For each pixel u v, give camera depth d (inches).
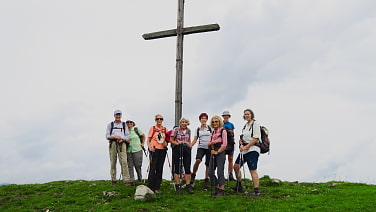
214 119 450.9
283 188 498.3
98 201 444.8
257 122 435.5
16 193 507.8
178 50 608.7
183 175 541.0
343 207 375.9
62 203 442.0
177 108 585.3
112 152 517.7
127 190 477.1
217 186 456.4
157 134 475.5
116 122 524.4
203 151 486.0
